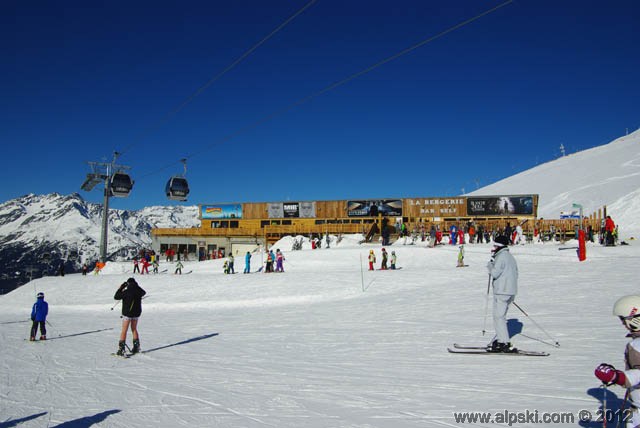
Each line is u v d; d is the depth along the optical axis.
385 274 26.70
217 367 8.19
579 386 5.75
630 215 43.78
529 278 19.16
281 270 32.34
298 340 10.83
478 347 8.52
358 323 13.02
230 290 25.36
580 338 8.55
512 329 9.95
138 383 7.23
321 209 59.28
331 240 51.75
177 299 24.16
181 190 31.25
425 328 11.18
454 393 5.77
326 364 7.96
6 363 9.45
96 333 14.66
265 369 7.80
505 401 5.34
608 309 11.54
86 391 6.84
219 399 6.08
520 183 131.75
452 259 31.69
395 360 7.91
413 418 4.96
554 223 45.19
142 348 10.91
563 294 14.46
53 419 5.52
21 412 5.84
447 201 57.09
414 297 17.92
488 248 34.50
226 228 60.03
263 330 13.02
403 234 46.69
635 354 3.47
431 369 7.08
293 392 6.23
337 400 5.76
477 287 19.00
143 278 32.12
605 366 3.43
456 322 11.72
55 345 12.15
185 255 59.47
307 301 21.42
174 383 7.11
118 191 43.66
